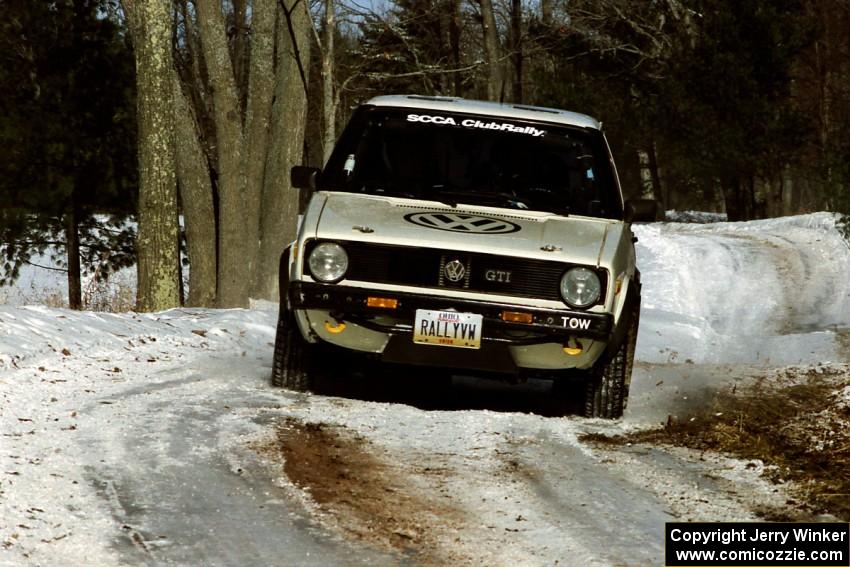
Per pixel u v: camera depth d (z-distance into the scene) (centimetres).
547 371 1436
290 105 3419
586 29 7800
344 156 1595
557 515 977
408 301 1384
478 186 1554
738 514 999
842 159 4919
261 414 1348
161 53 2641
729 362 2623
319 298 1399
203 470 1077
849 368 1978
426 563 840
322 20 5512
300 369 1541
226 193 3081
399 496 1020
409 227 1420
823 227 5731
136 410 1340
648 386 1845
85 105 3788
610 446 1280
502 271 1388
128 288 3688
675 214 9881
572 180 1575
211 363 1789
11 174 3669
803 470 1163
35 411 1311
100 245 3953
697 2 7519
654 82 8106
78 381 1523
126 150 3831
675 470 1159
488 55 7331
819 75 8581
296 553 855
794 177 8881
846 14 8594
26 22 3712
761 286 4319
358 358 1453
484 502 1012
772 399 1627
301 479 1059
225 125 3084
